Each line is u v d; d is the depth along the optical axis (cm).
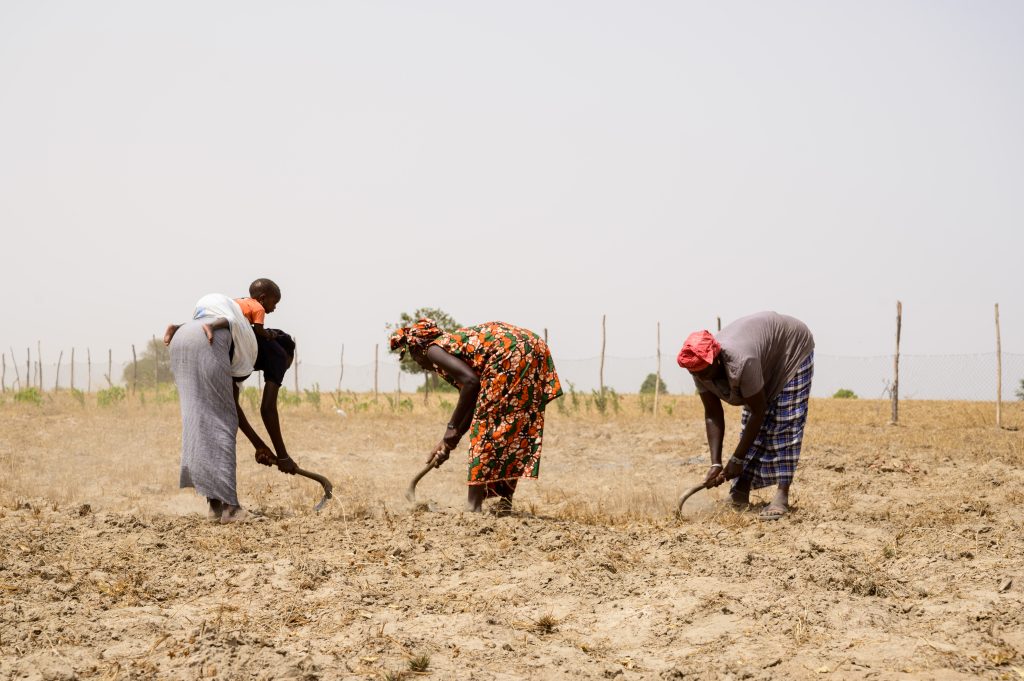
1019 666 351
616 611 450
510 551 567
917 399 2742
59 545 561
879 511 737
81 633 405
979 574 494
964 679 335
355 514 690
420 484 928
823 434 1530
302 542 595
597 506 764
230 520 655
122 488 862
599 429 1703
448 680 355
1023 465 1073
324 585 495
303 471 710
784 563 521
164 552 557
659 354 2128
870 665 356
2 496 764
